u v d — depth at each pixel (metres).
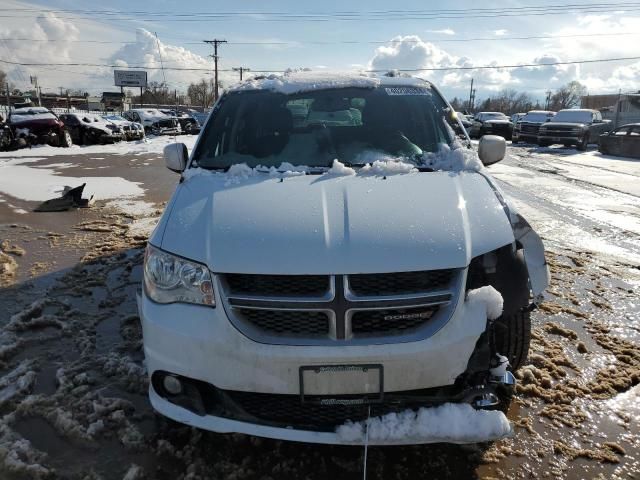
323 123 3.46
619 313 4.14
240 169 2.99
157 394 2.37
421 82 3.91
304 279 2.15
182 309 2.23
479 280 2.27
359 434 2.15
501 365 2.28
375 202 2.47
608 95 48.62
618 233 6.73
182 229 2.41
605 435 2.64
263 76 4.10
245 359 2.13
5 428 2.62
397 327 2.16
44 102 72.06
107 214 7.66
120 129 24.25
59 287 4.64
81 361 3.33
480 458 2.47
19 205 8.27
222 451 2.49
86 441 2.55
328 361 2.08
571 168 14.19
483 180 2.83
